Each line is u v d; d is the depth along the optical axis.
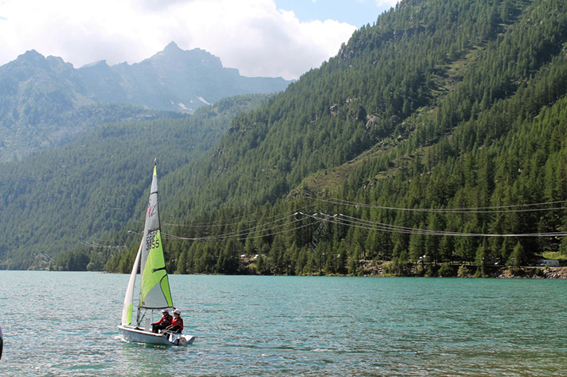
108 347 41.91
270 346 42.31
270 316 60.81
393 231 175.75
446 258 166.88
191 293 97.69
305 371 34.34
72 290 114.94
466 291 100.31
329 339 45.44
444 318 59.12
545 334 48.22
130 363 36.44
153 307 43.25
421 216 182.38
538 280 139.62
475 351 40.56
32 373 34.16
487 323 55.09
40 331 50.09
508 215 161.12
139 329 43.69
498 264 158.88
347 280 147.75
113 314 64.50
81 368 35.25
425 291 100.81
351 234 194.00
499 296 88.38
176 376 33.31
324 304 74.88
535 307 70.50
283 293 97.12
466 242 161.38
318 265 187.25
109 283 151.62
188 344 42.69
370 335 47.47
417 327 52.28
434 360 37.56
